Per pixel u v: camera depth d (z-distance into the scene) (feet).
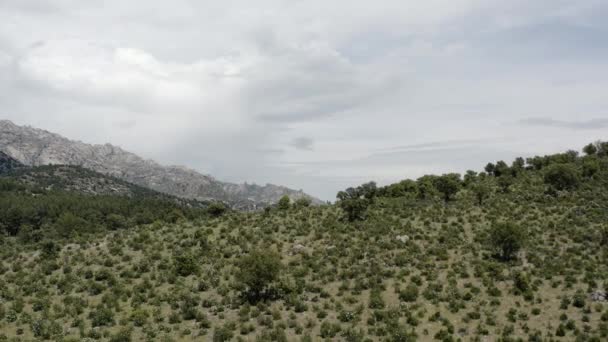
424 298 171.32
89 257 241.76
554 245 209.36
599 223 228.84
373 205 308.81
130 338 149.59
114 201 634.84
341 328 152.66
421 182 369.30
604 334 136.05
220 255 231.30
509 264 193.16
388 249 221.25
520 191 310.24
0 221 431.43
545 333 141.90
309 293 183.42
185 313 168.45
